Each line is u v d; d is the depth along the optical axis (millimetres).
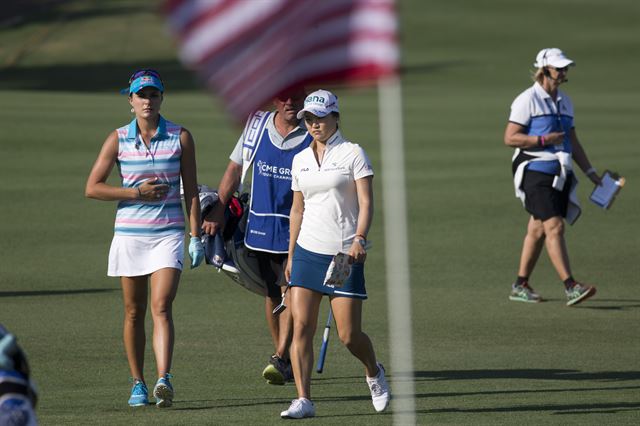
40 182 71812
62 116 99625
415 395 31312
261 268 34688
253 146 33906
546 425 27797
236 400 30656
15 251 53281
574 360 35688
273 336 34906
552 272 50938
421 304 44094
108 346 36875
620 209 65688
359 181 28688
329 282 27453
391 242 54531
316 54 16250
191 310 42781
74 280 47594
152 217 30281
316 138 29047
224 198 34656
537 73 45156
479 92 145500
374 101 127812
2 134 88625
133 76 30516
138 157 30500
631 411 29375
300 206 29969
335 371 34594
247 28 16047
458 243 56594
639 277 49562
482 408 29719
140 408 29562
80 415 28562
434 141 92750
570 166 44094
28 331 38750
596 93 141875
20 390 13281
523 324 41000
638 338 38969
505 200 68250
